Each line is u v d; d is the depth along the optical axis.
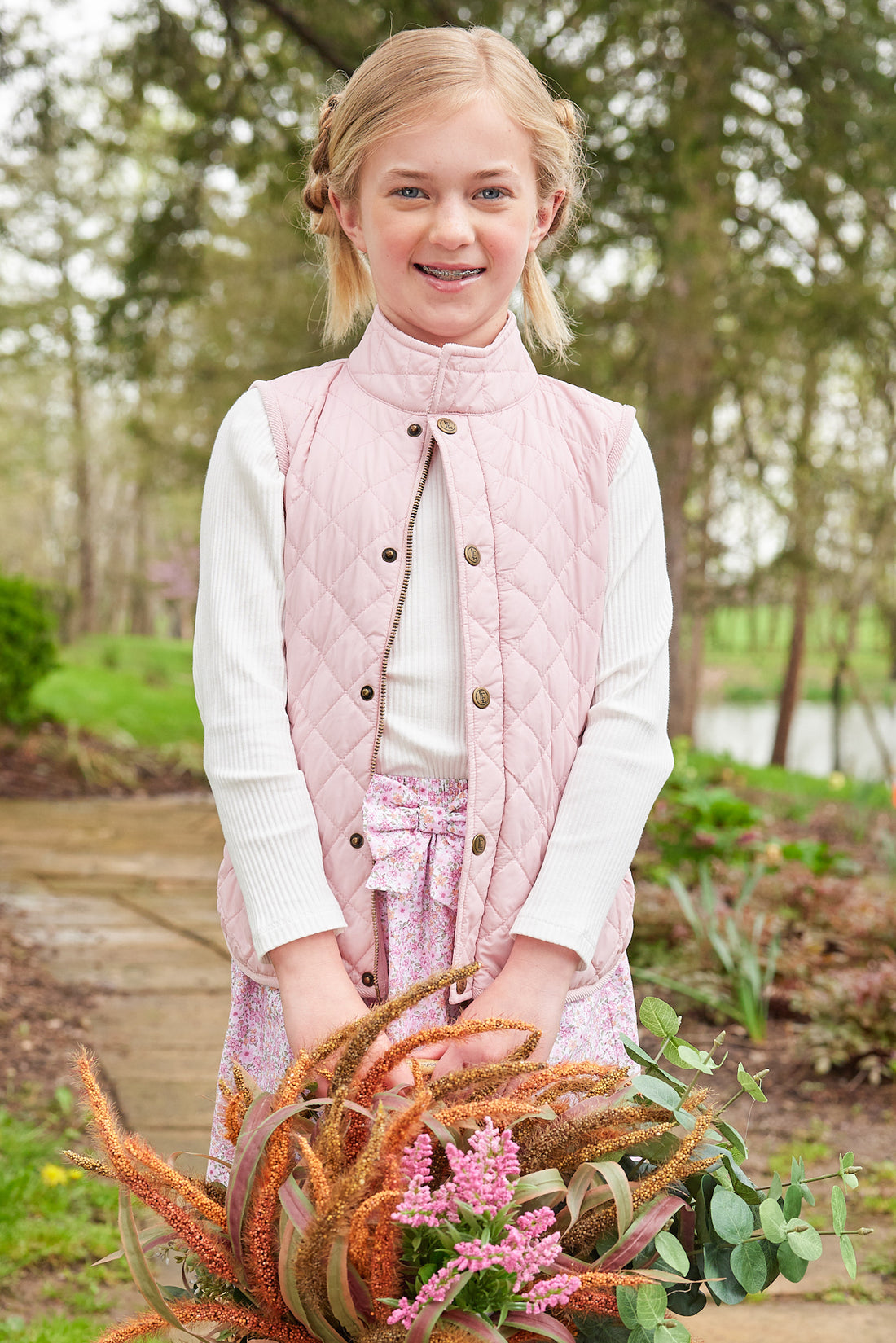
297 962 1.29
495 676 1.36
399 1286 1.11
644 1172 1.28
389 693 1.38
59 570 39.94
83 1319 2.27
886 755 9.22
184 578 19.62
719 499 13.73
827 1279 2.62
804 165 7.64
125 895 5.90
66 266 21.95
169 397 16.64
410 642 1.38
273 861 1.32
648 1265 1.23
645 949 4.65
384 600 1.38
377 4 6.77
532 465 1.43
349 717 1.37
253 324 14.86
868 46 7.12
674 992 4.34
